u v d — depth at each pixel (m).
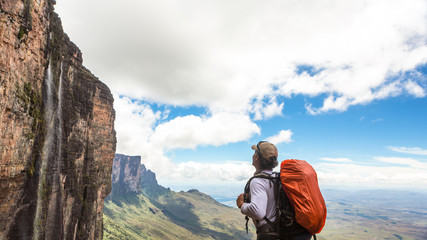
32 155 26.14
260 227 3.00
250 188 3.17
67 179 41.16
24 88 23.06
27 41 22.98
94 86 54.19
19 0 21.27
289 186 2.88
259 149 3.38
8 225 22.36
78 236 46.22
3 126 20.22
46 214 30.30
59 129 37.16
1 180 20.81
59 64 35.50
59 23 35.69
